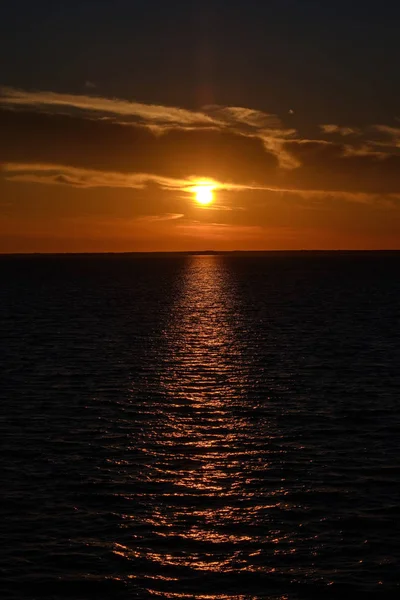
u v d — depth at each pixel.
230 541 22.62
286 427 35.34
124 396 42.31
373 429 34.91
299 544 22.45
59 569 20.94
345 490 26.67
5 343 65.56
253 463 29.78
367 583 20.25
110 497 26.00
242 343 64.88
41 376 48.59
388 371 50.31
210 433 34.22
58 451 31.31
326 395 42.62
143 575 20.66
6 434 33.91
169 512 24.72
